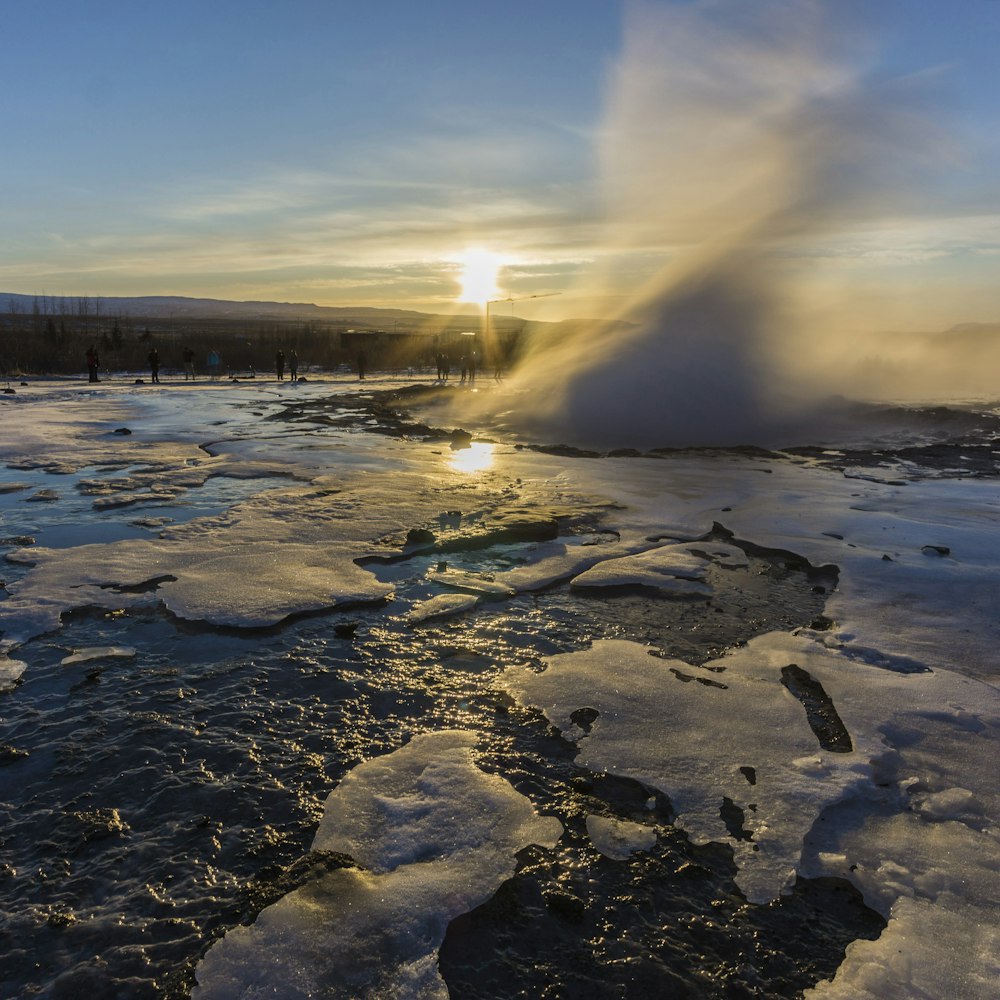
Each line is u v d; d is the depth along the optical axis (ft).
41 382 103.14
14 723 14.05
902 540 27.09
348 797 11.87
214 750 13.23
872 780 12.65
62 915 9.55
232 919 9.48
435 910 9.59
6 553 24.04
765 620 20.02
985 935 9.34
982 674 16.62
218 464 40.37
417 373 147.43
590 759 13.17
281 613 19.24
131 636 18.01
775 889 10.23
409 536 26.05
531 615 20.15
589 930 9.46
